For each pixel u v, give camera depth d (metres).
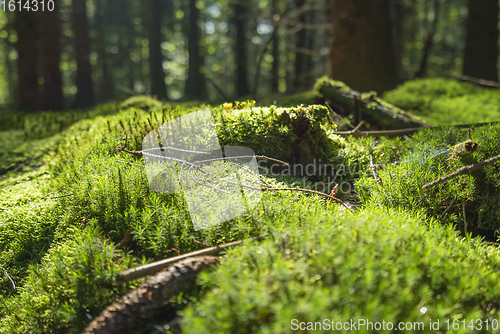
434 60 28.11
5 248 3.38
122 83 39.06
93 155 4.04
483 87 12.45
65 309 2.27
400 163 3.85
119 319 2.05
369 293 1.68
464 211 3.25
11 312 2.57
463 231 3.26
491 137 3.59
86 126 6.33
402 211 3.02
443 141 4.30
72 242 2.86
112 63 32.72
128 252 2.63
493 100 9.01
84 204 3.29
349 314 1.57
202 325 1.52
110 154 4.07
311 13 23.69
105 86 32.03
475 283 1.93
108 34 31.77
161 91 26.52
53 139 6.44
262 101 9.51
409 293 1.74
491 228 3.26
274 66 23.56
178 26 33.31
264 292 1.60
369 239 2.12
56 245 3.10
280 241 2.21
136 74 34.81
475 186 3.36
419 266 2.00
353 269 1.81
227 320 1.57
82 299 2.29
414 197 3.41
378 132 5.60
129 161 3.65
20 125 8.08
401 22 21.47
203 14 34.00
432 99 9.35
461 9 25.34
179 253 2.59
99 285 2.32
